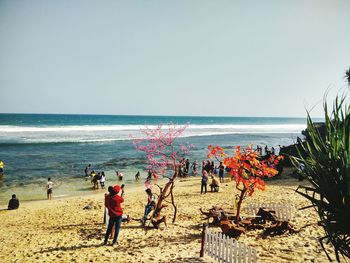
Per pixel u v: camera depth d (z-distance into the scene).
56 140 63.34
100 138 69.00
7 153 46.78
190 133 97.62
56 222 15.27
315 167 5.57
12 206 19.41
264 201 17.36
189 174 36.22
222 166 28.47
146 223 13.52
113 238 11.09
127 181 30.47
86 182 29.70
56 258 9.48
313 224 11.26
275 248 9.53
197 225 12.96
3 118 151.25
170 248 10.09
